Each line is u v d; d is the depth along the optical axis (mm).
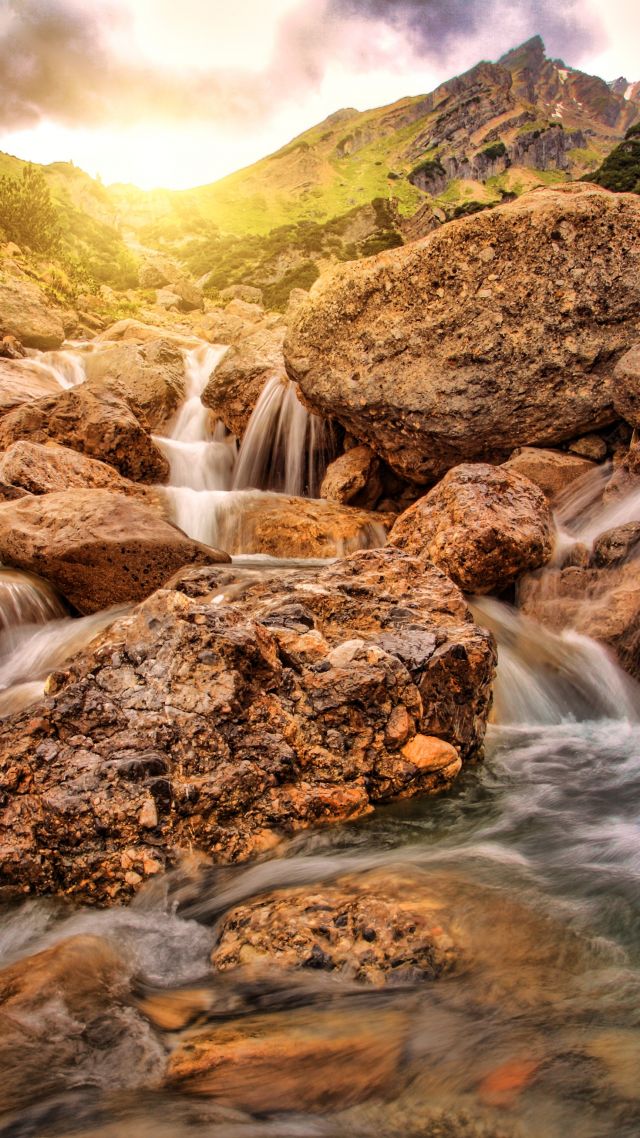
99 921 3582
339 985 2912
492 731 6160
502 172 128250
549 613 7801
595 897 3514
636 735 6152
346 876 3717
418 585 6664
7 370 16703
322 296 11914
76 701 4457
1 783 4031
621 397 9836
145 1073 2424
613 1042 2521
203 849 3977
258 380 15281
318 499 12422
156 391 17219
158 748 4199
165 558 8281
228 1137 2131
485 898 3436
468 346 10750
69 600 8469
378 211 75938
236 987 2967
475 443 11047
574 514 9680
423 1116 2211
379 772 4680
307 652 5055
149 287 45188
